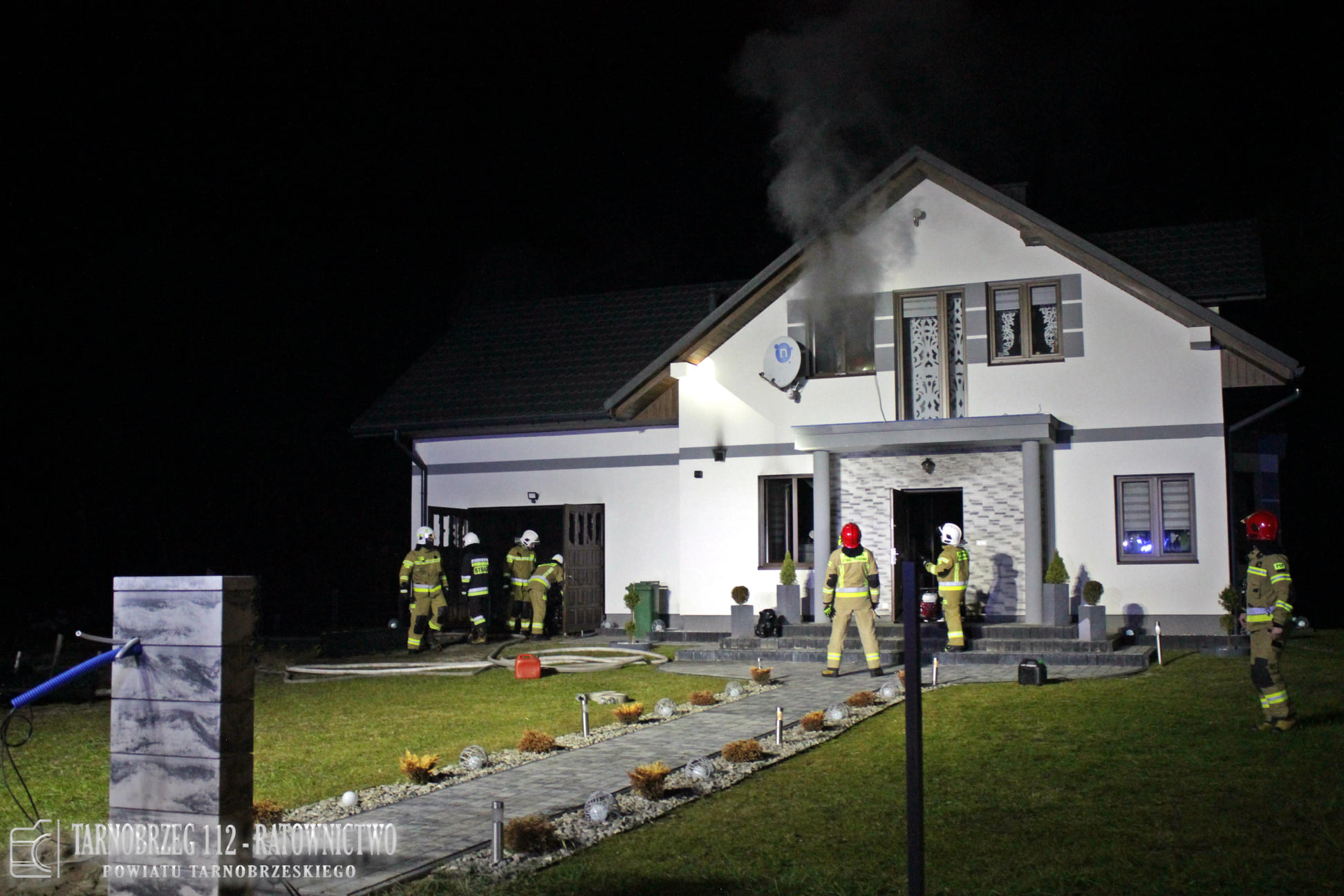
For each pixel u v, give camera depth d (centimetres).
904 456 1952
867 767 890
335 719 1228
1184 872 611
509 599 2456
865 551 1523
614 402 2097
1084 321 1878
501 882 613
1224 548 1786
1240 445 2147
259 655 2022
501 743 1044
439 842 694
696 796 809
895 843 677
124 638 542
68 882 630
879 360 1991
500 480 2355
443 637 2244
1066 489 1870
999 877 611
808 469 2034
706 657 1791
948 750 947
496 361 2536
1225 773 829
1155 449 1830
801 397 2047
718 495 2092
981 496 1905
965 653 1658
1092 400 1866
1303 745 909
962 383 1959
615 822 734
